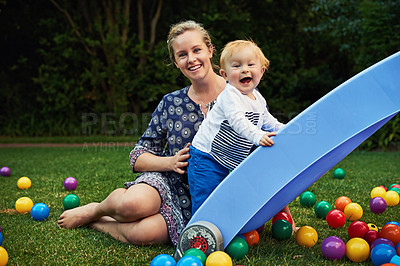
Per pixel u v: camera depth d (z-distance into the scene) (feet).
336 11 34.60
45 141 37.91
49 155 27.63
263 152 8.01
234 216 8.21
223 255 7.68
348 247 8.46
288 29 43.24
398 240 8.92
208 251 8.19
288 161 7.87
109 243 9.54
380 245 8.08
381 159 25.27
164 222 9.40
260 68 9.20
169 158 9.80
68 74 42.11
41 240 9.75
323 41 40.22
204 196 9.18
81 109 43.01
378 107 7.63
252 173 8.07
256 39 39.50
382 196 13.71
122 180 17.78
